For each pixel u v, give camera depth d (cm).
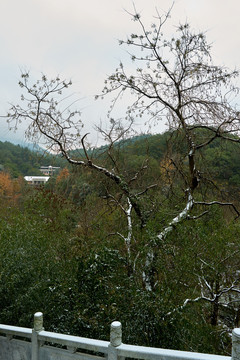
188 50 695
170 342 402
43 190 1031
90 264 439
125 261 516
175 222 668
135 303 407
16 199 1509
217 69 699
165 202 773
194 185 795
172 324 404
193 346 504
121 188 778
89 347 251
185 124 719
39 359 293
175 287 573
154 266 576
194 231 647
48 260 579
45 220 945
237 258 743
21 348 316
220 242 683
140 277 617
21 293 497
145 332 398
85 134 741
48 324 471
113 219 933
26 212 914
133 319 403
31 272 519
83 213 988
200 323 593
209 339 623
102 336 389
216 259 686
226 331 757
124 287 452
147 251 563
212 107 707
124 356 229
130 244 728
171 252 597
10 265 501
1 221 697
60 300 440
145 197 778
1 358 333
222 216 833
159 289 511
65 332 422
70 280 480
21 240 579
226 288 725
